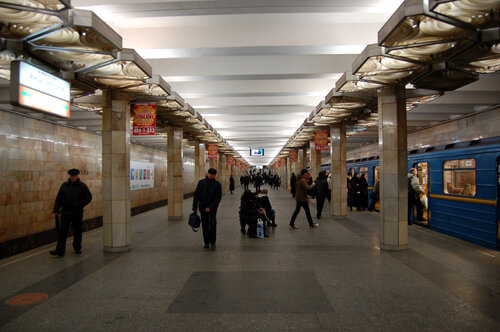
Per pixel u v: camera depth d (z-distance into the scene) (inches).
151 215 586.2
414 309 163.5
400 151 293.1
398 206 290.4
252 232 356.8
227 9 214.1
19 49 177.9
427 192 431.8
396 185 290.8
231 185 1254.3
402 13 155.9
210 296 182.4
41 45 181.8
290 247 305.0
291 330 141.6
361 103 345.4
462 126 518.0
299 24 262.2
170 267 242.5
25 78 169.9
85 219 565.9
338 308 164.9
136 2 204.8
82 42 179.5
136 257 274.8
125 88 286.5
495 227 300.2
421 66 227.0
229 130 757.3
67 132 513.7
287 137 917.8
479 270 229.8
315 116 432.1
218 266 243.3
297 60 328.5
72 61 209.0
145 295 185.3
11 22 156.5
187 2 201.2
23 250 399.5
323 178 503.8
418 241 330.6
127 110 308.5
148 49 264.8
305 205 412.8
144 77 245.9
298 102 467.2
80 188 289.6
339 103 346.0
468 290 190.2
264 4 208.1
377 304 169.9
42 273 231.6
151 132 341.4
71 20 158.7
